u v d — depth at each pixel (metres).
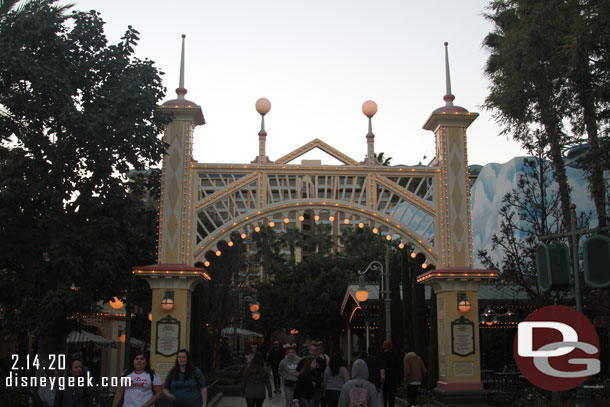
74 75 15.75
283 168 18.11
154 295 17.14
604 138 15.33
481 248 34.84
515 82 16.95
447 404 17.08
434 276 17.52
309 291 47.09
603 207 16.50
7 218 14.80
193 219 17.70
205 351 25.61
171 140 17.89
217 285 29.55
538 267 7.10
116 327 29.41
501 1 18.33
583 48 14.26
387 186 18.31
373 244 52.28
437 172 18.41
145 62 16.73
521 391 17.27
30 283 15.03
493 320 25.42
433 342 19.48
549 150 18.95
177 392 8.92
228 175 18.48
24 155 15.05
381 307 24.73
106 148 15.74
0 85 15.13
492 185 34.25
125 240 16.44
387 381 15.38
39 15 15.34
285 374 14.59
